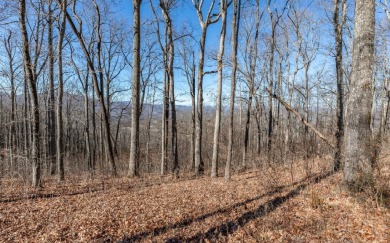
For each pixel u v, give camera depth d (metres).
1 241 4.68
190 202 7.40
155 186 10.05
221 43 11.47
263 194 7.82
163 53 15.31
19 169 11.69
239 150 21.31
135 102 12.35
